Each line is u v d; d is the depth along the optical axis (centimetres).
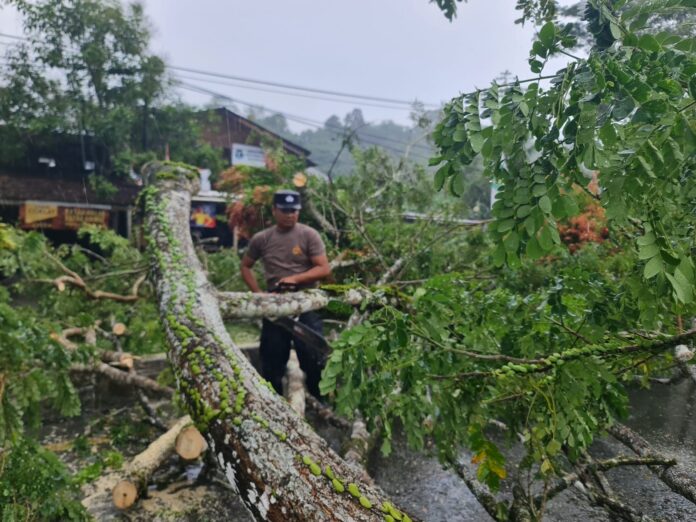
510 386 180
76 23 1285
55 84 1287
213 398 215
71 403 291
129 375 416
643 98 99
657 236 110
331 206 629
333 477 169
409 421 212
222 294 330
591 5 114
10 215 1266
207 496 288
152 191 473
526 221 119
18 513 214
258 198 626
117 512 272
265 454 181
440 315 193
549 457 180
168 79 1463
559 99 108
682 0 105
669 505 253
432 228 550
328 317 444
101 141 1345
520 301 203
